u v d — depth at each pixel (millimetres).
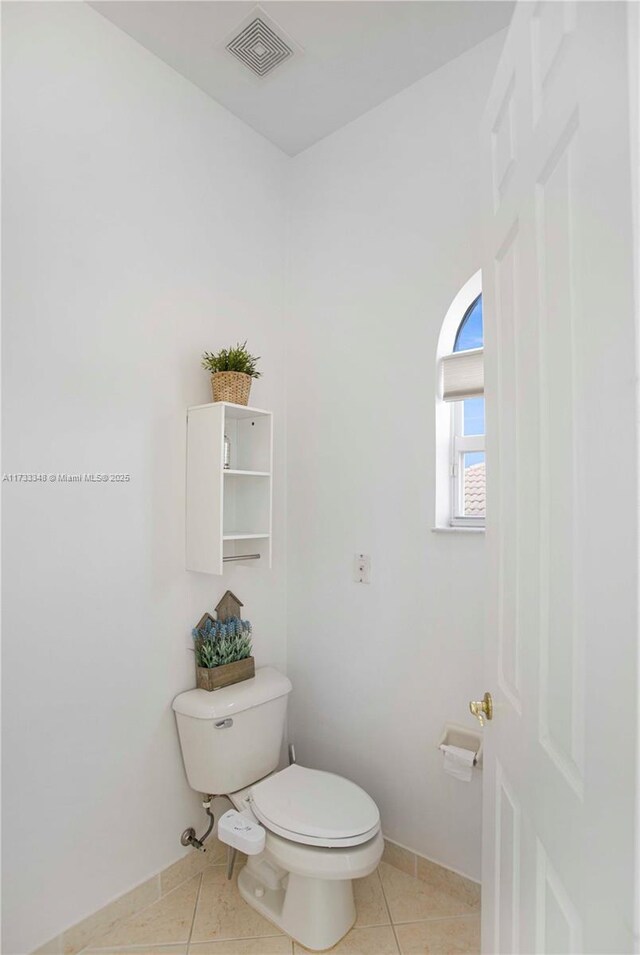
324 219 2225
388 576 1945
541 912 735
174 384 1833
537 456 781
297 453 2275
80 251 1564
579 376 611
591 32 561
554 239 699
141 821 1672
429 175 1884
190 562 1826
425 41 1744
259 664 2148
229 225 2070
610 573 521
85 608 1550
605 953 517
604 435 538
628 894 473
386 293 1994
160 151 1811
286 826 1468
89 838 1533
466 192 1781
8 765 1372
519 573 878
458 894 1707
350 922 1574
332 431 2150
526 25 826
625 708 485
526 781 823
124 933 1555
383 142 2029
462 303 1836
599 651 543
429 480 1843
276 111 2082
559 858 662
